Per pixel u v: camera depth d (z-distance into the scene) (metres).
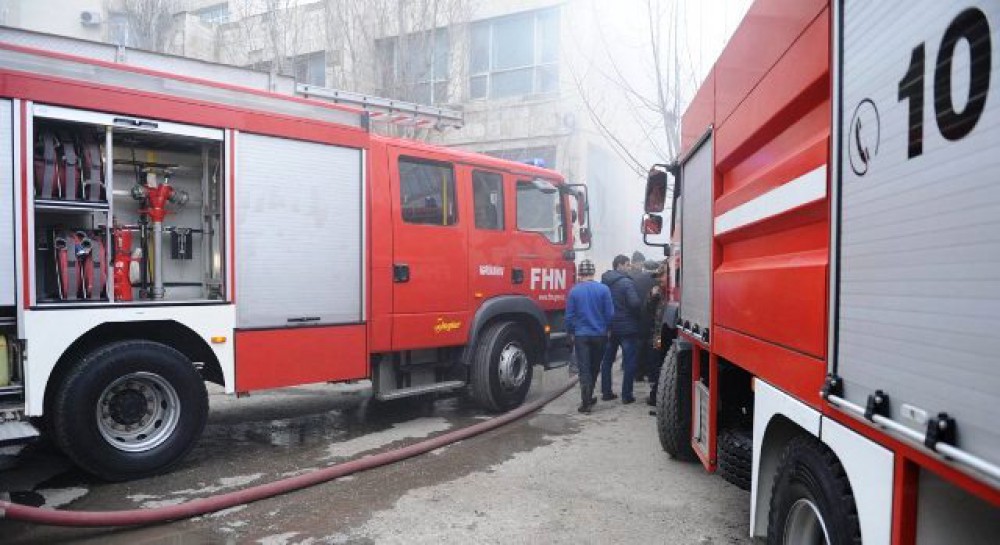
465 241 7.19
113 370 4.77
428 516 4.31
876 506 1.96
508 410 7.52
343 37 14.80
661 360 6.27
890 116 1.87
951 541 1.82
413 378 6.93
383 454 5.48
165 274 5.88
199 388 5.19
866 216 2.01
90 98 4.71
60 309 4.59
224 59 16.00
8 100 4.40
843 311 2.15
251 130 5.50
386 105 7.61
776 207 2.93
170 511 4.14
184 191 5.99
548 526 4.16
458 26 15.46
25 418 4.50
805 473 2.58
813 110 2.59
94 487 4.84
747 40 3.47
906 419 1.75
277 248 5.65
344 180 6.12
